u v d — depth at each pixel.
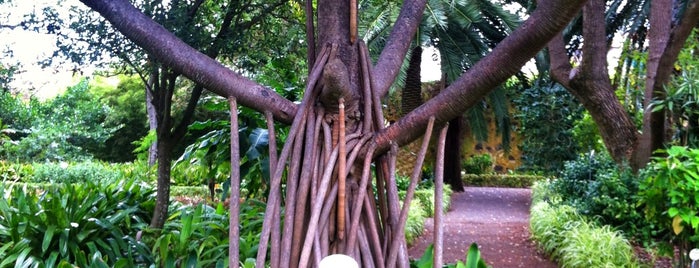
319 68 1.44
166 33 1.49
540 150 10.41
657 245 3.76
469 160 12.78
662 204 3.14
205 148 3.66
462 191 10.55
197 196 7.23
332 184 1.33
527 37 1.21
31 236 2.71
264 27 3.48
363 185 1.30
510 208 8.52
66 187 3.40
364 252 1.29
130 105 13.34
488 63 1.28
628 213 4.68
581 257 3.88
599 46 4.98
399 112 10.52
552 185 7.04
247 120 3.45
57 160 10.93
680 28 3.63
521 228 6.23
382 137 1.38
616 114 5.04
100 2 1.48
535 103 10.30
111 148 13.48
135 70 3.18
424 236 5.71
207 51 3.02
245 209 3.51
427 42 6.21
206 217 3.31
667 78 4.00
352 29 1.52
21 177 8.84
